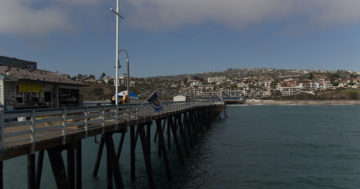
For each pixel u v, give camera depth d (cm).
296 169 1800
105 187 1367
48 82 1581
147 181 1490
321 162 1981
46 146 705
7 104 1360
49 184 1380
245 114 7081
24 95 1465
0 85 1355
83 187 1364
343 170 1783
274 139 2950
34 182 966
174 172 1684
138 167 1762
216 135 3231
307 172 1742
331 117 6006
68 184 779
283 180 1579
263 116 6319
